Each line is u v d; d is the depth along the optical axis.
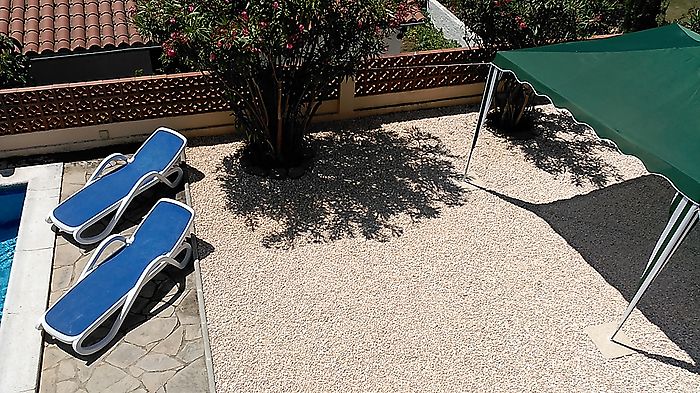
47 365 7.00
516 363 7.33
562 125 12.46
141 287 7.50
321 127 11.94
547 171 10.97
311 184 10.27
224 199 9.83
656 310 8.12
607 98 8.34
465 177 10.66
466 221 9.59
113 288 7.39
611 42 9.82
